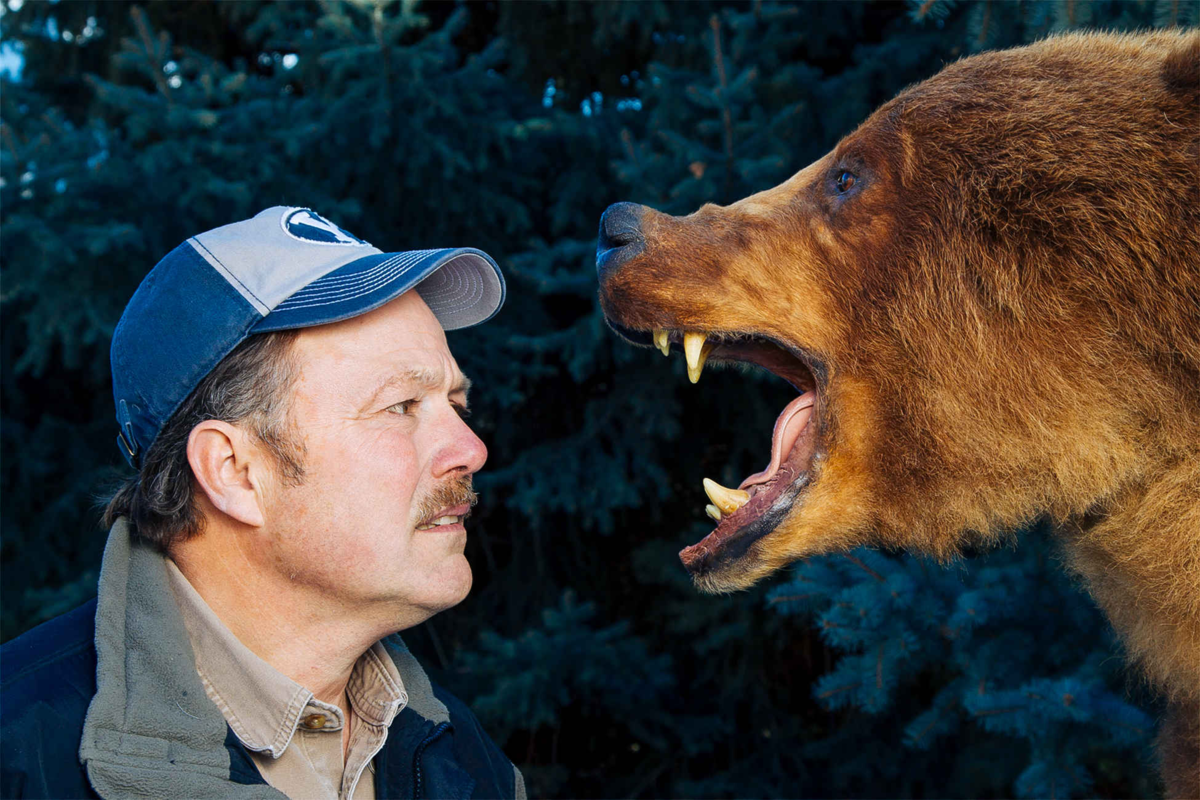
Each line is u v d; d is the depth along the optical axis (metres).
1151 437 1.88
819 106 4.30
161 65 4.06
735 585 2.15
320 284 1.46
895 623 3.19
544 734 5.66
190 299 1.45
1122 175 1.87
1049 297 1.90
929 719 3.32
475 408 4.97
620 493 4.56
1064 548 2.18
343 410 1.45
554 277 4.09
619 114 4.80
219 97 4.20
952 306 1.98
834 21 4.54
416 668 1.69
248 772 1.32
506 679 4.23
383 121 4.07
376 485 1.45
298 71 4.66
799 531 2.12
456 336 4.58
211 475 1.44
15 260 4.07
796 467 2.15
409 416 1.55
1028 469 1.95
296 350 1.46
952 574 3.28
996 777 3.96
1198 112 1.84
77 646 1.38
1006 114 2.00
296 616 1.49
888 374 2.04
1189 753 2.12
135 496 1.50
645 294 2.26
